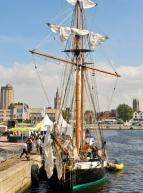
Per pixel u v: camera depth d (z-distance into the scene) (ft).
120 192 108.99
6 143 180.45
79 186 106.93
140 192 109.60
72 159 104.68
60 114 128.16
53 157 110.11
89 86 138.31
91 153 119.34
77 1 135.95
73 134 125.59
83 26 142.10
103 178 123.13
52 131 104.27
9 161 111.14
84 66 136.36
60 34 130.00
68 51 131.64
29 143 142.72
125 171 150.82
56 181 110.93
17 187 94.53
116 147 286.25
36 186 111.65
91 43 141.08
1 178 78.79
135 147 286.66
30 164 112.88
